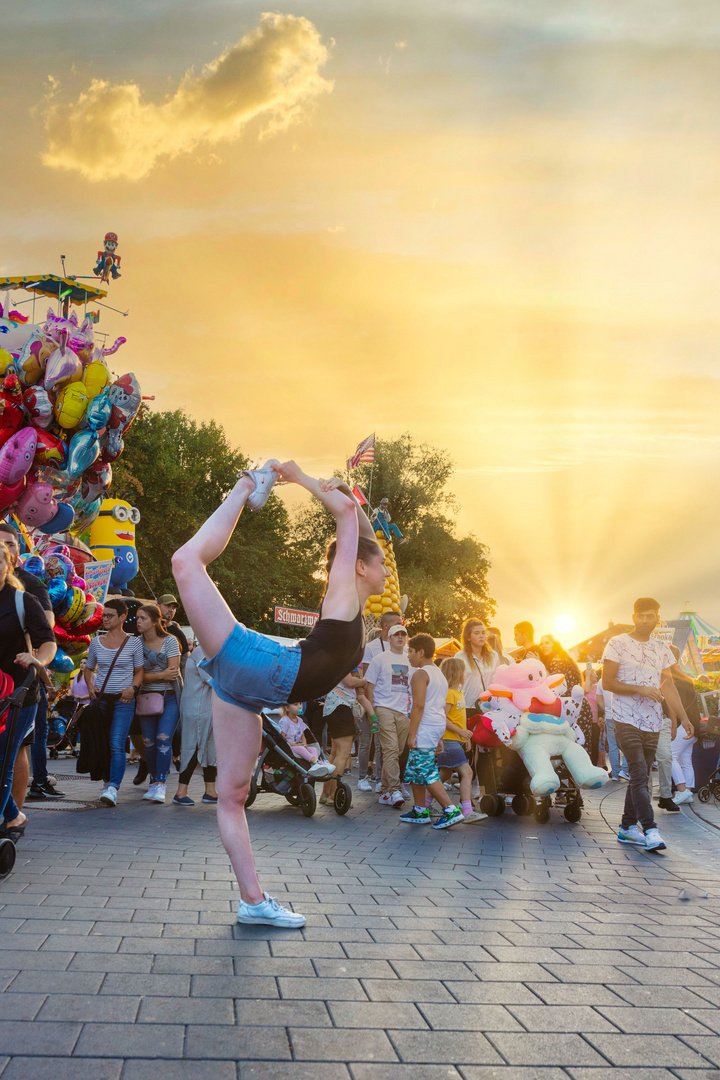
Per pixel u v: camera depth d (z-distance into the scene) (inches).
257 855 260.2
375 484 2050.9
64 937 156.9
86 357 598.5
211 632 164.6
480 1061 113.0
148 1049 110.8
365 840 302.0
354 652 172.2
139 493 1486.2
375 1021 124.4
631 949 169.3
